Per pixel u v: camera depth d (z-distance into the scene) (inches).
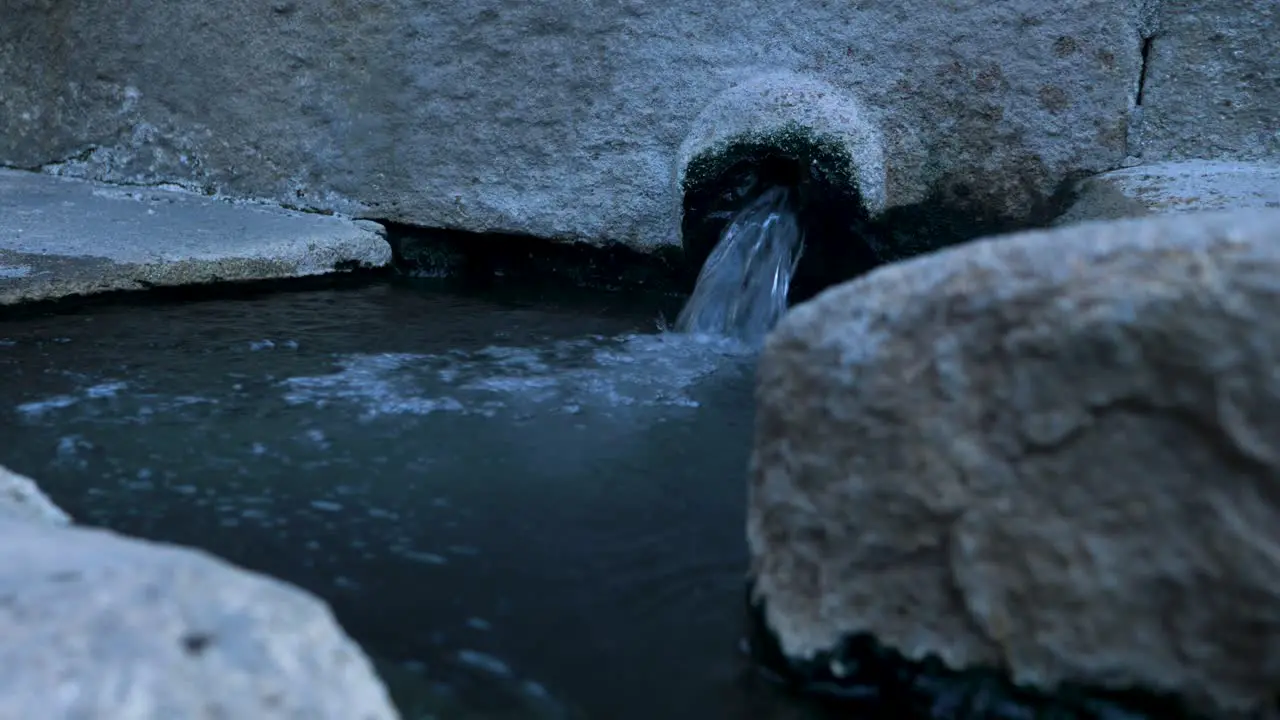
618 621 52.0
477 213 130.1
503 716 43.9
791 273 119.3
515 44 125.0
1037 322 39.6
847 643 45.0
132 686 27.8
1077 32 110.6
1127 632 39.7
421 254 134.0
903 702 44.3
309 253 121.3
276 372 89.7
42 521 46.2
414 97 129.4
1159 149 111.7
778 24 117.4
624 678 47.1
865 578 44.1
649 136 122.9
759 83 117.3
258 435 75.8
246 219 128.3
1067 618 40.5
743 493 68.9
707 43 119.7
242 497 65.4
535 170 127.4
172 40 135.5
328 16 130.1
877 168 116.2
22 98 139.9
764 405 46.9
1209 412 36.9
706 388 92.1
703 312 114.5
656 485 69.8
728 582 56.2
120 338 96.7
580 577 56.5
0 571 32.5
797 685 46.1
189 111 137.0
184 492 65.8
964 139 115.3
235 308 109.5
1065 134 113.2
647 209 124.3
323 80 132.1
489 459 73.4
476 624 51.2
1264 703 37.8
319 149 133.8
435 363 94.9
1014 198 115.7
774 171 120.4
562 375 93.6
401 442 75.8
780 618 46.4
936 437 41.7
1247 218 39.4
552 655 48.8
